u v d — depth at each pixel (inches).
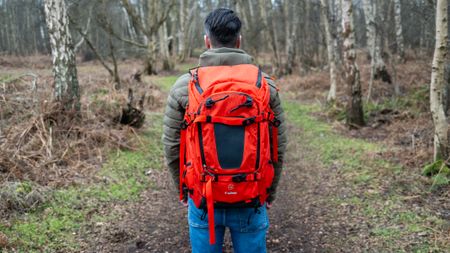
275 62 837.8
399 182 211.3
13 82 390.9
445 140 215.8
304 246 158.4
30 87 369.7
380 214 177.6
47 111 276.7
